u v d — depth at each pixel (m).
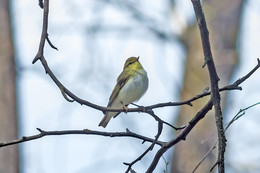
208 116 15.08
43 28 5.50
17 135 13.95
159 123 6.18
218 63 16.11
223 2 16.81
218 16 16.66
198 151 14.87
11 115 13.97
